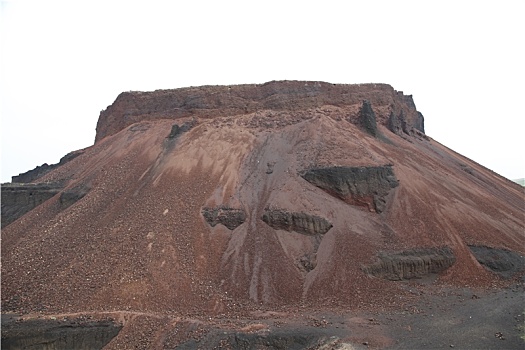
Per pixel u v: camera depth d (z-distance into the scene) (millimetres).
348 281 31750
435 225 37188
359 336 24484
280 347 24172
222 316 27906
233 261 33188
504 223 40969
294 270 32469
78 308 28156
